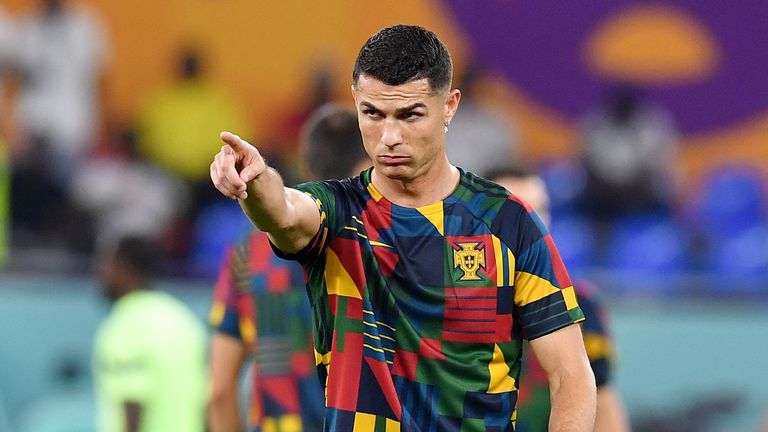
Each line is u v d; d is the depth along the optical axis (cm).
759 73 4772
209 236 3944
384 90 1126
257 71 4566
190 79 4256
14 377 3166
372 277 1182
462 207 1198
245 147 1048
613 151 4228
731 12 4788
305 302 1655
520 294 1201
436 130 1152
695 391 3300
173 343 2111
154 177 4094
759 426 3272
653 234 4050
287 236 1137
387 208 1192
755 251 4031
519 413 1652
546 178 4159
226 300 1744
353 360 1180
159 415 2095
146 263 2139
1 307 3192
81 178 4031
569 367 1198
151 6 4481
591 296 1633
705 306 3453
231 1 4562
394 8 4688
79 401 3166
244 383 2448
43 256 3716
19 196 3928
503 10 4750
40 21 4203
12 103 4144
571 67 4762
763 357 3312
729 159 4756
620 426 1641
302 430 1645
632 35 4781
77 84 4209
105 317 3238
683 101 4781
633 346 3322
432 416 1177
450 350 1180
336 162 1728
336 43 4634
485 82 4700
